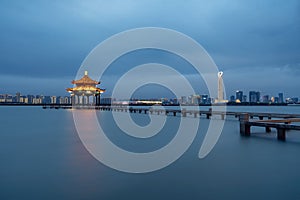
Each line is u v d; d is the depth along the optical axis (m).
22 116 50.22
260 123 18.41
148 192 7.40
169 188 7.73
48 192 7.39
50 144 16.02
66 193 7.31
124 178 8.73
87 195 7.18
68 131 23.75
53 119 41.41
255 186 7.82
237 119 38.25
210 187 7.77
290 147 14.30
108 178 8.74
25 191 7.47
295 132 21.00
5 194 7.22
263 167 10.01
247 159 11.46
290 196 7.00
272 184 7.97
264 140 16.97
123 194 7.25
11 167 10.11
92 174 9.20
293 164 10.42
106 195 7.18
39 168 9.99
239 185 7.92
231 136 19.20
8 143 16.34
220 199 6.85
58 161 11.20
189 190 7.54
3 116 50.16
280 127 17.06
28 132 22.86
